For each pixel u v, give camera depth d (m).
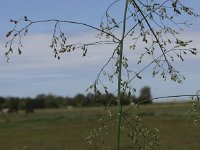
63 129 70.75
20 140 55.31
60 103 170.75
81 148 43.53
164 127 62.72
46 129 72.88
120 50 4.29
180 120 71.50
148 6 4.24
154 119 74.31
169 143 43.38
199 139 45.88
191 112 4.18
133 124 4.25
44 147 46.81
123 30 4.29
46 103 168.50
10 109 151.12
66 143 49.22
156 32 4.27
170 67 4.28
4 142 53.34
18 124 84.31
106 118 4.27
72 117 89.19
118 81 4.29
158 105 143.12
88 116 87.56
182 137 48.41
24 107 152.38
